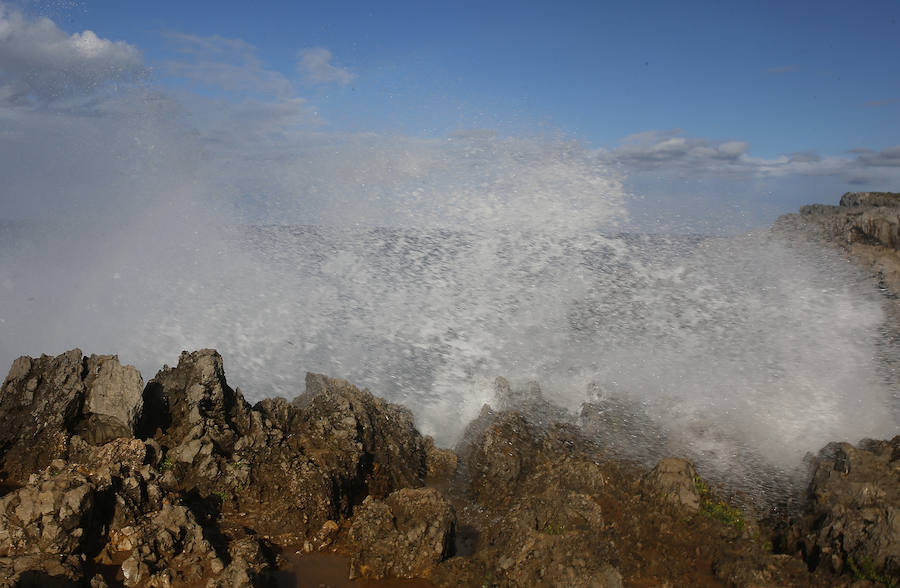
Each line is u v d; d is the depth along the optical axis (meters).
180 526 10.12
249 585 9.23
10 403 12.27
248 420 12.88
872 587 9.39
